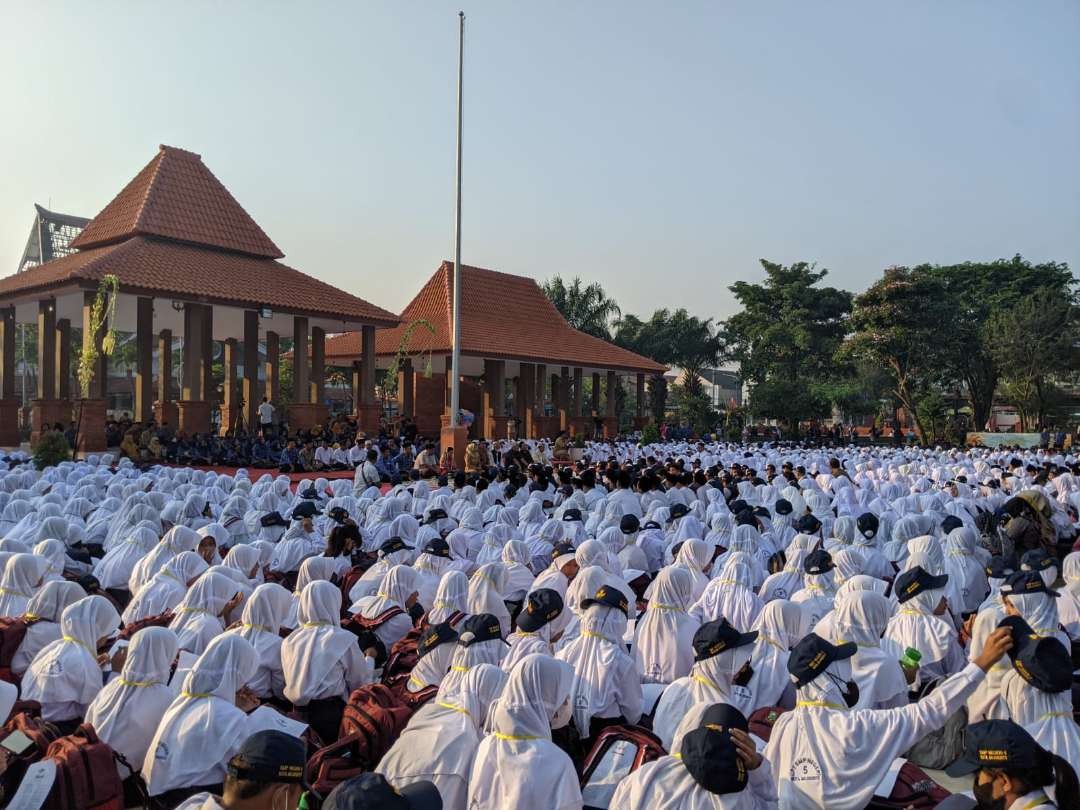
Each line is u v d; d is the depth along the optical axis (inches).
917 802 177.8
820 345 2556.6
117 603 371.9
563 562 348.5
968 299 2516.0
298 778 127.7
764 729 211.6
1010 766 122.5
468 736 179.0
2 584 292.8
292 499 608.1
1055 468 801.6
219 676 196.2
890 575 393.4
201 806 131.2
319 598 243.4
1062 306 2087.8
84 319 983.6
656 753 190.5
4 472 712.4
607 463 822.5
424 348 1529.3
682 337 2443.4
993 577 317.4
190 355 1076.5
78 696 221.6
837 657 183.9
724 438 1945.1
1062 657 178.7
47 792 167.5
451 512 530.9
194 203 1261.1
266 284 1185.4
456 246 984.9
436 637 235.6
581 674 223.6
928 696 178.9
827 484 719.1
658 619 264.1
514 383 2079.2
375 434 1253.1
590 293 2236.7
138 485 573.6
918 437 2049.7
